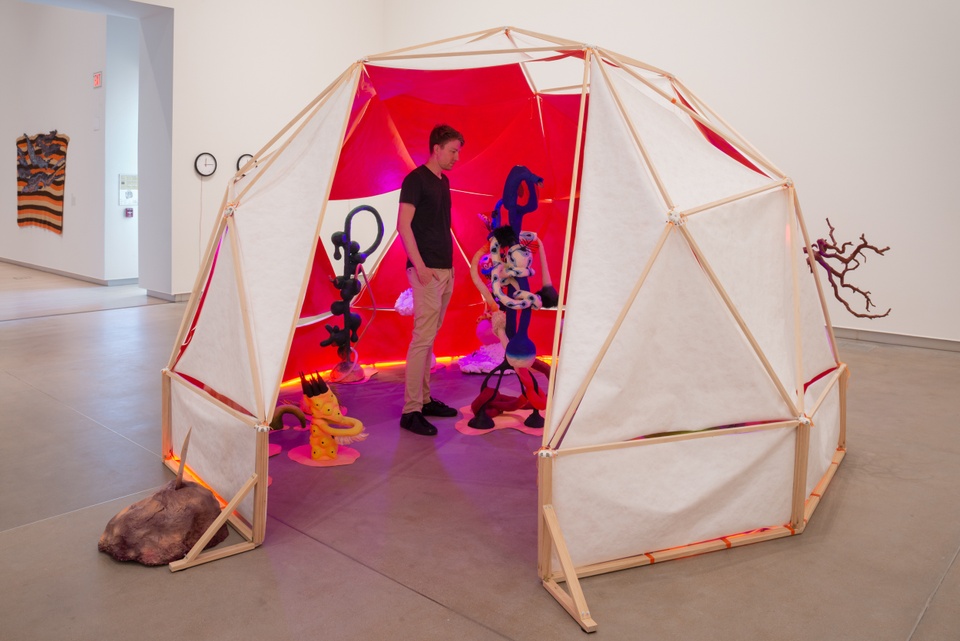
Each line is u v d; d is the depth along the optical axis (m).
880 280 6.84
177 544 2.60
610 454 2.59
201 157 8.33
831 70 6.87
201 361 3.30
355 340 5.09
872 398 4.94
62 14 10.15
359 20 9.89
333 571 2.56
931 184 6.52
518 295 4.00
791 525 2.95
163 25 8.07
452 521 2.99
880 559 2.72
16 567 2.55
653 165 2.76
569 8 8.45
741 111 7.39
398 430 4.12
